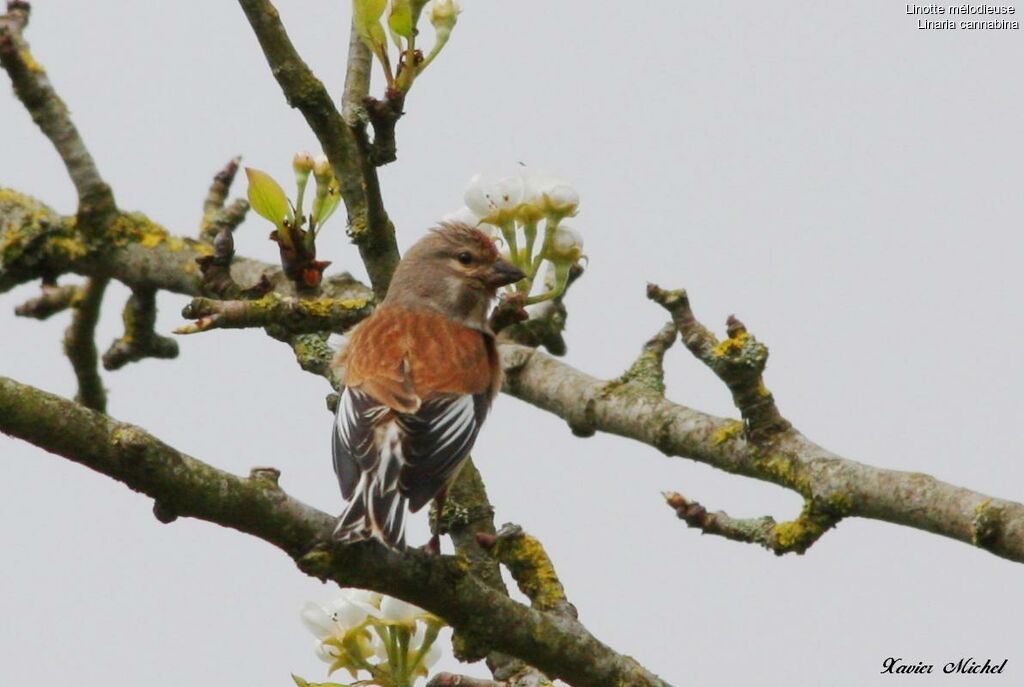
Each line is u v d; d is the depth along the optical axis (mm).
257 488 8508
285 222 11227
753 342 10711
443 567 9070
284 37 10984
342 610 9555
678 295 10867
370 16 10102
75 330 14305
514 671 10195
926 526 9930
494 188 11242
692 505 10664
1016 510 9547
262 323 10469
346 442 9703
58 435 8023
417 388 10086
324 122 11156
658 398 11711
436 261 11359
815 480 10375
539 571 10477
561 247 11234
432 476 9586
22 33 12703
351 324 11070
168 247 13383
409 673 9539
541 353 12531
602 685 9562
